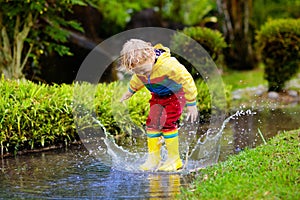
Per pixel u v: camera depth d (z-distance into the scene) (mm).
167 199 4805
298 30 11250
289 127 8234
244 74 14305
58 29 10234
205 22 15930
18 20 9867
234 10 15109
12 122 6895
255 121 8805
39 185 5379
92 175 5754
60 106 7363
